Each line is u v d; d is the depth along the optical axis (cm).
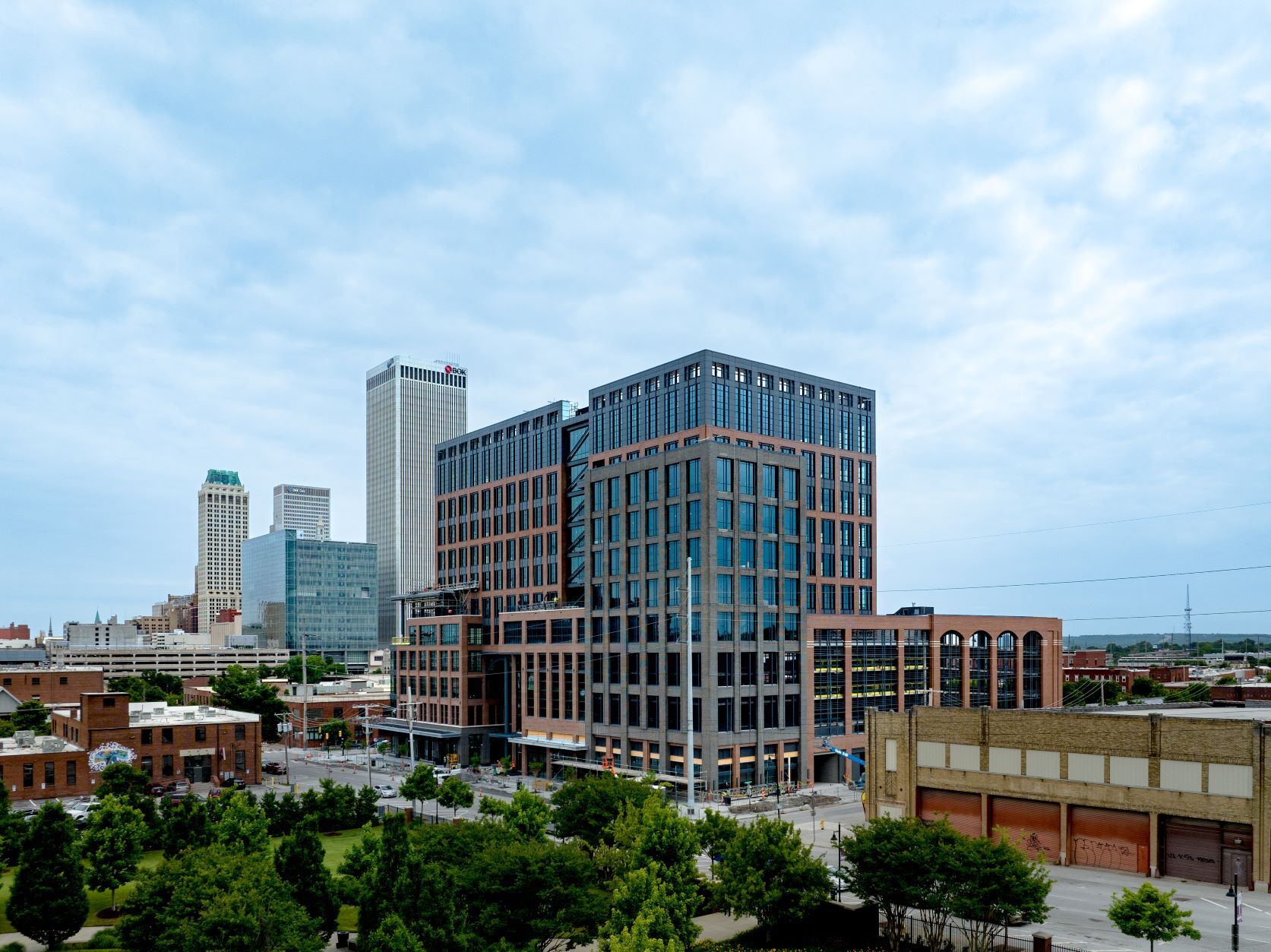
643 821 5300
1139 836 5869
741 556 10431
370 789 8181
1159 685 19062
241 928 3622
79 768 10269
